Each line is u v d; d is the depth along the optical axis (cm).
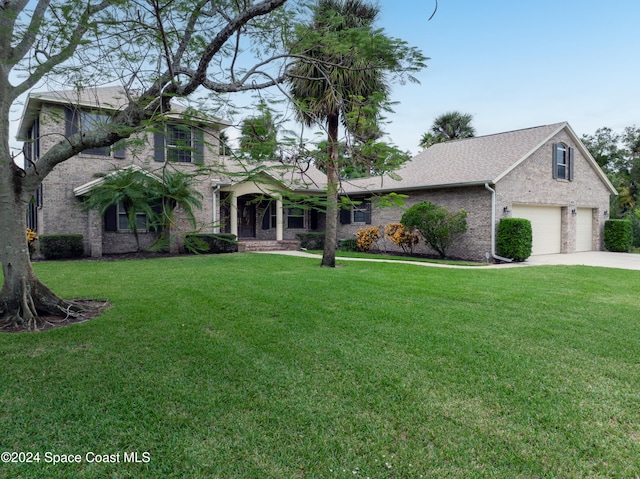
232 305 653
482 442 276
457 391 351
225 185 1622
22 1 467
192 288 794
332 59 503
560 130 1627
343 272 1052
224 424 298
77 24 414
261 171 393
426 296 729
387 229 1664
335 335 502
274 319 574
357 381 371
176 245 1500
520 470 248
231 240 1611
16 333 515
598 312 613
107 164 1417
